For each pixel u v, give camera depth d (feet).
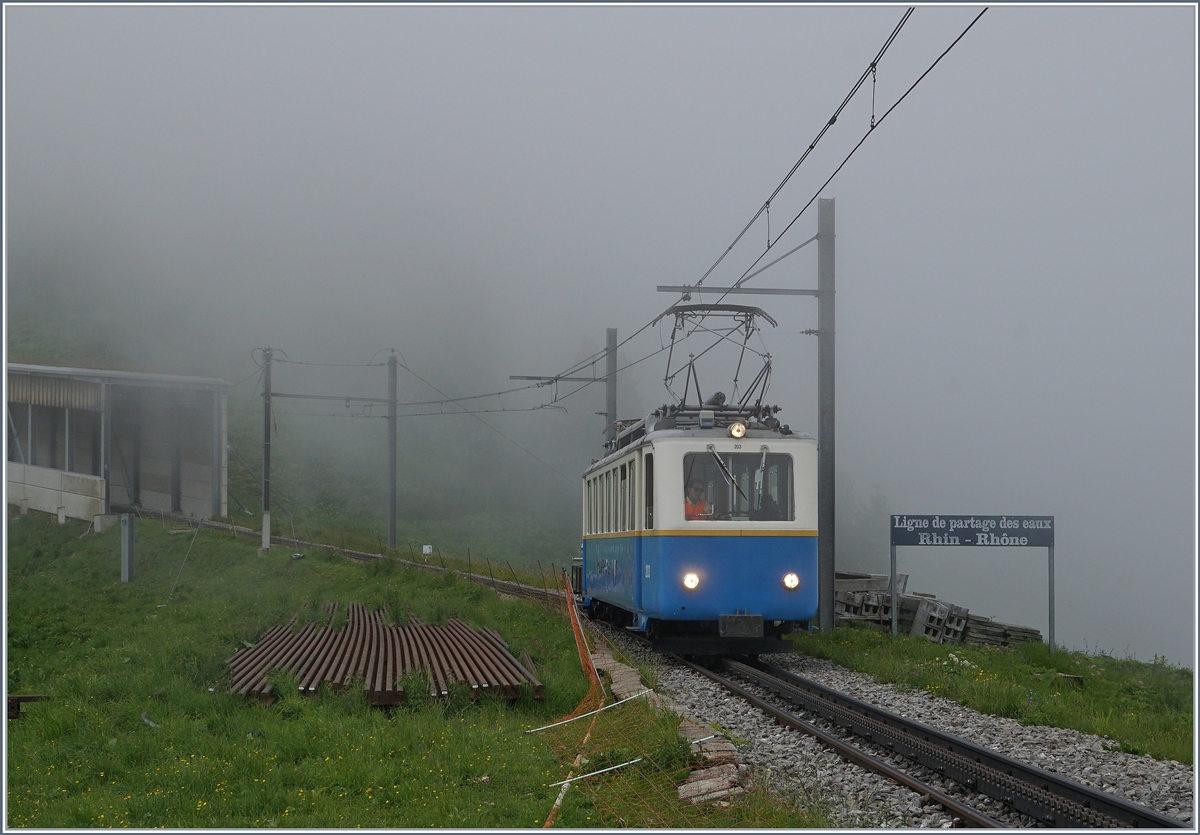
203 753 29.17
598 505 62.75
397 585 93.15
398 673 39.65
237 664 42.19
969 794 24.22
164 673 40.55
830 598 60.49
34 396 143.43
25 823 23.11
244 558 110.73
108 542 118.83
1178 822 20.08
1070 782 23.07
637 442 49.34
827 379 61.31
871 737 29.91
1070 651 56.49
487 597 81.56
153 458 148.36
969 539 57.31
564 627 61.16
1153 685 45.29
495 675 39.83
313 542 140.77
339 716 33.78
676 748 26.71
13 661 62.69
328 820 22.65
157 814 23.81
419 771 26.84
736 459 46.19
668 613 45.03
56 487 137.08
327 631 54.29
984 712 36.29
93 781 27.45
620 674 41.68
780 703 37.42
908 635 61.52
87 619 80.69
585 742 29.91
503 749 29.32
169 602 87.45
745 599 45.24
